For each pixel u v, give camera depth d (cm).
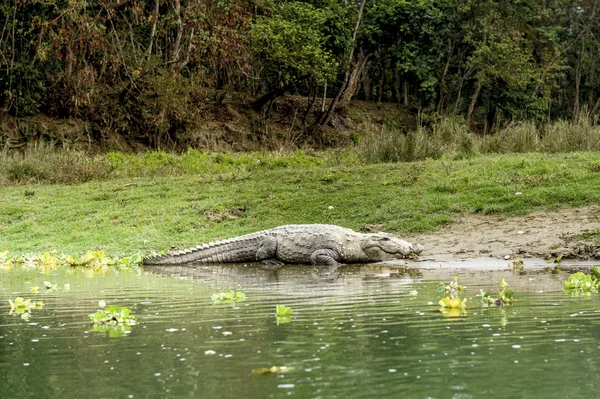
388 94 7050
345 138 5609
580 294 970
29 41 4116
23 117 4128
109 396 526
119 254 1806
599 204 1703
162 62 4334
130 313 899
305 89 6300
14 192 2578
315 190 2192
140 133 4472
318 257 1566
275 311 883
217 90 5312
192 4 4084
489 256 1486
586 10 6912
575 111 6581
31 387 557
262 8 5088
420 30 5953
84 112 4253
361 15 5847
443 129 3041
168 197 2314
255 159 3366
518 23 6084
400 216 1847
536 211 1739
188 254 1666
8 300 1059
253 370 581
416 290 1059
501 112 6228
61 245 1942
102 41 3859
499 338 682
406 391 519
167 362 622
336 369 582
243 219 1994
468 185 1992
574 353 616
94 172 2930
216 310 906
